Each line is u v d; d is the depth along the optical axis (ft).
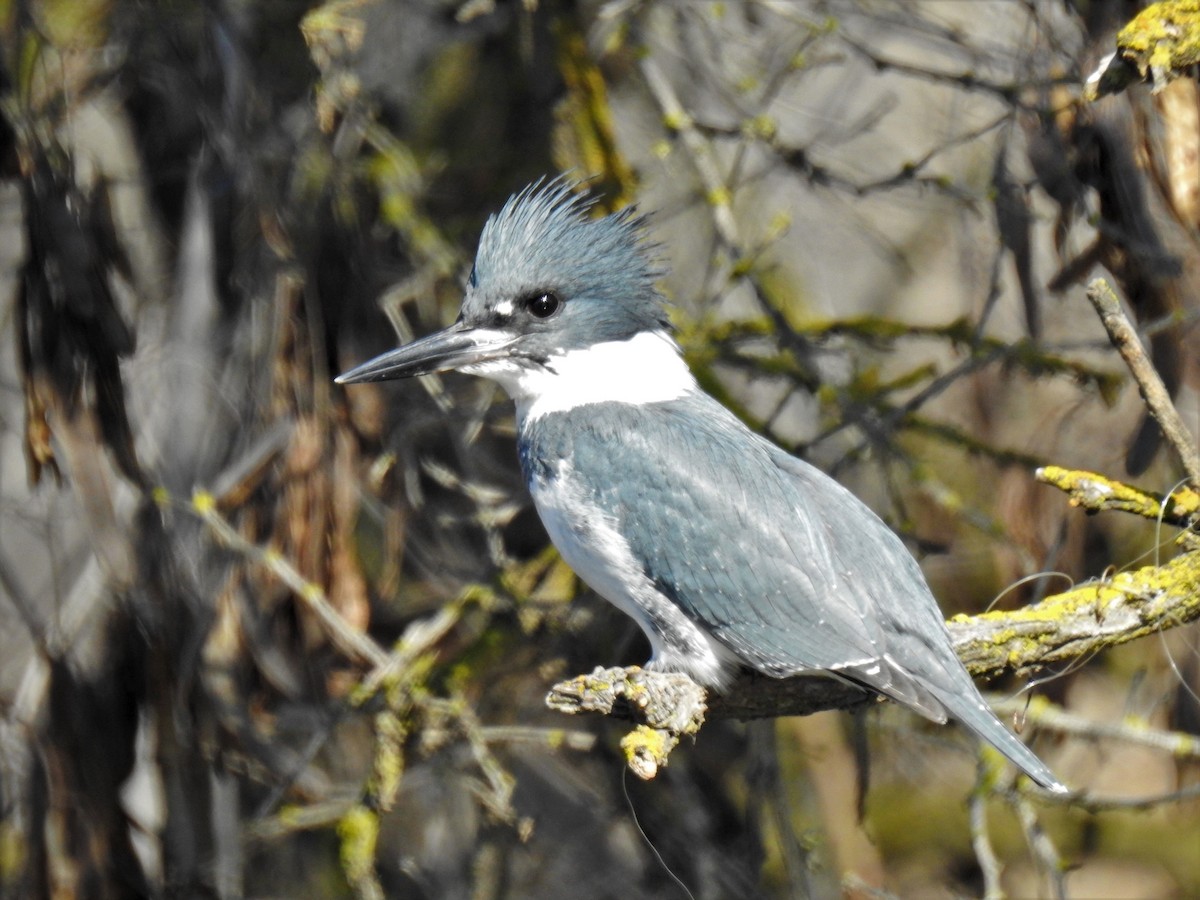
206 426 32.55
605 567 24.94
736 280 32.99
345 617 30.37
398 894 36.35
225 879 31.76
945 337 33.37
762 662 23.91
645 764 20.20
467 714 29.94
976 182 36.19
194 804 31.91
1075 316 36.42
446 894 35.76
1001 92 30.53
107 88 33.09
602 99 33.12
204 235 32.24
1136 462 27.30
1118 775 44.96
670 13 37.14
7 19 29.45
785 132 38.60
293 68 32.17
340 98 30.53
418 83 36.24
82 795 30.58
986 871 27.99
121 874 30.81
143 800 36.32
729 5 37.99
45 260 28.55
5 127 29.91
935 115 39.93
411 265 33.91
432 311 33.96
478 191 36.17
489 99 36.01
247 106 31.07
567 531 25.23
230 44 31.12
